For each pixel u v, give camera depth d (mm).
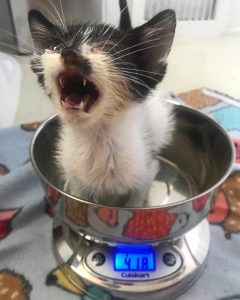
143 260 238
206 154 307
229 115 411
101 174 270
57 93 235
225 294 249
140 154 272
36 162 250
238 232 290
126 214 207
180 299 247
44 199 307
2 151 358
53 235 274
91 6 521
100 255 241
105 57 226
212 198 230
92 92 235
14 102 419
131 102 247
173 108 334
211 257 272
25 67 387
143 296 236
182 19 623
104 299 242
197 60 565
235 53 593
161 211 207
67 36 245
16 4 474
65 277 256
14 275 258
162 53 244
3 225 288
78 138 264
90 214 215
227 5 623
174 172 328
